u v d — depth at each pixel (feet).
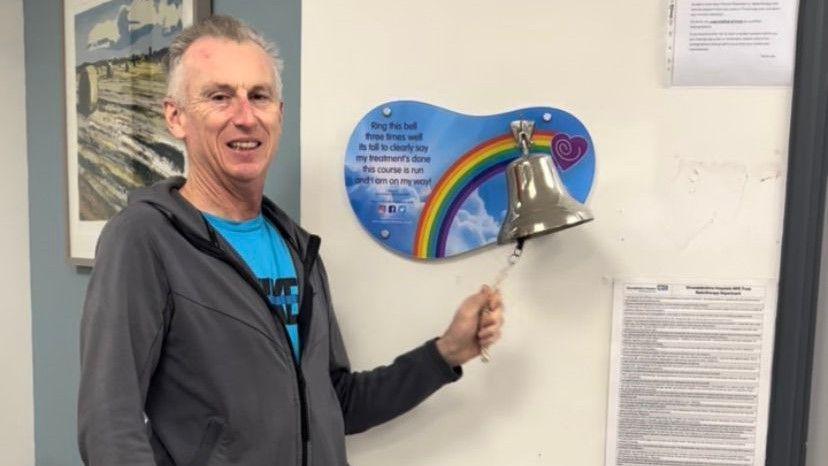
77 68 5.24
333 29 3.78
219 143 3.02
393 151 3.76
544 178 3.22
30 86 5.73
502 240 3.27
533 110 3.64
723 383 3.60
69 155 5.36
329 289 3.73
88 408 2.66
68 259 5.39
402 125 3.74
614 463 3.72
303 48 3.82
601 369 3.70
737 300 3.57
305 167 3.87
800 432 3.50
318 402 3.18
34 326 5.84
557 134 3.62
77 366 5.47
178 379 2.91
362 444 3.93
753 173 3.53
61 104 5.38
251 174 3.09
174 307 2.88
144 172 4.70
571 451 3.76
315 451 3.10
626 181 3.61
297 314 3.29
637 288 3.64
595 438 3.73
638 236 3.62
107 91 4.96
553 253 3.69
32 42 5.68
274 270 3.31
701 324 3.60
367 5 3.74
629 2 3.55
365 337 3.89
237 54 3.02
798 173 3.43
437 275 3.81
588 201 3.63
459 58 3.68
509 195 3.34
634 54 3.56
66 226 5.41
